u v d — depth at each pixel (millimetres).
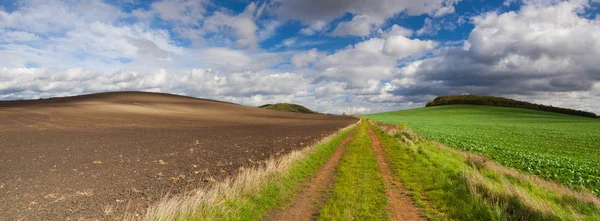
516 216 7199
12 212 7543
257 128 42125
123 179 11164
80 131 28594
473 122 86625
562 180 13867
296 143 24047
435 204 8805
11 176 11141
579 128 60344
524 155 20875
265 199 8867
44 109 50688
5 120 34781
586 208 7867
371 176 12406
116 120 43125
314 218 7820
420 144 23844
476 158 16219
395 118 112438
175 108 75312
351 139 29234
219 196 8703
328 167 14547
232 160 15820
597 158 21891
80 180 10836
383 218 7742
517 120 98438
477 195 8609
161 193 9445
